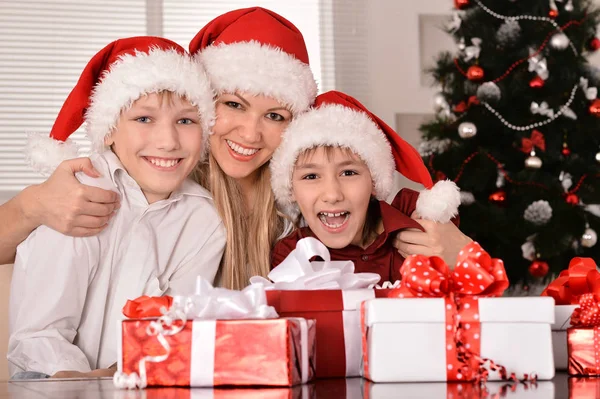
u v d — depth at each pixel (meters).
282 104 1.75
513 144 3.33
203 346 0.96
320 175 1.65
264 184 1.83
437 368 0.96
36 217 1.53
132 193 1.65
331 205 1.62
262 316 0.98
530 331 0.97
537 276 3.30
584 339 1.02
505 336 0.97
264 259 1.79
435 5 4.30
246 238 1.82
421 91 4.27
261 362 0.95
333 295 1.09
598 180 3.33
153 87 1.59
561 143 3.34
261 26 1.81
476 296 0.98
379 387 0.92
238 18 1.85
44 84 3.96
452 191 1.65
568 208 3.24
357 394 0.86
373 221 1.78
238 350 0.95
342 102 1.74
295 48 1.84
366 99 4.23
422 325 0.96
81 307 1.55
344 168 1.64
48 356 1.46
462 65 3.38
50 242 1.52
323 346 1.08
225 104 1.74
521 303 0.97
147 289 1.61
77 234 1.53
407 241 1.65
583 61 3.40
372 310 0.96
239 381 0.95
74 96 1.68
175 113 1.62
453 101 3.39
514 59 3.33
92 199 1.52
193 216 1.73
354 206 1.64
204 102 1.66
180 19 4.09
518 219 3.24
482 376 0.95
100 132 1.64
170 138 1.59
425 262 1.01
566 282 1.17
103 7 4.04
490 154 3.31
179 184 1.67
